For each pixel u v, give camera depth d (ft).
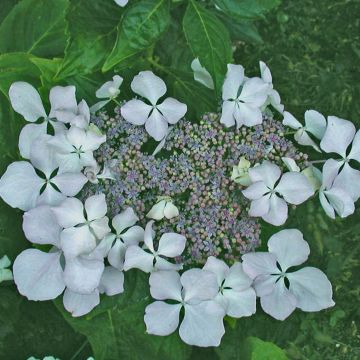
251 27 1.55
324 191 1.34
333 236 1.58
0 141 1.38
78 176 1.25
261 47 1.64
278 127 1.33
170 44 1.52
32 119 1.34
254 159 1.30
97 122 1.30
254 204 1.27
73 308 1.32
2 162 1.38
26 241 1.40
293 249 1.33
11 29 1.43
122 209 1.29
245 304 1.33
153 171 1.26
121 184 1.27
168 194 1.27
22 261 1.31
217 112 1.37
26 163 1.31
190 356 1.47
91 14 1.34
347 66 1.66
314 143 1.37
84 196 1.29
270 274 1.34
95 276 1.27
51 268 1.31
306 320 1.55
